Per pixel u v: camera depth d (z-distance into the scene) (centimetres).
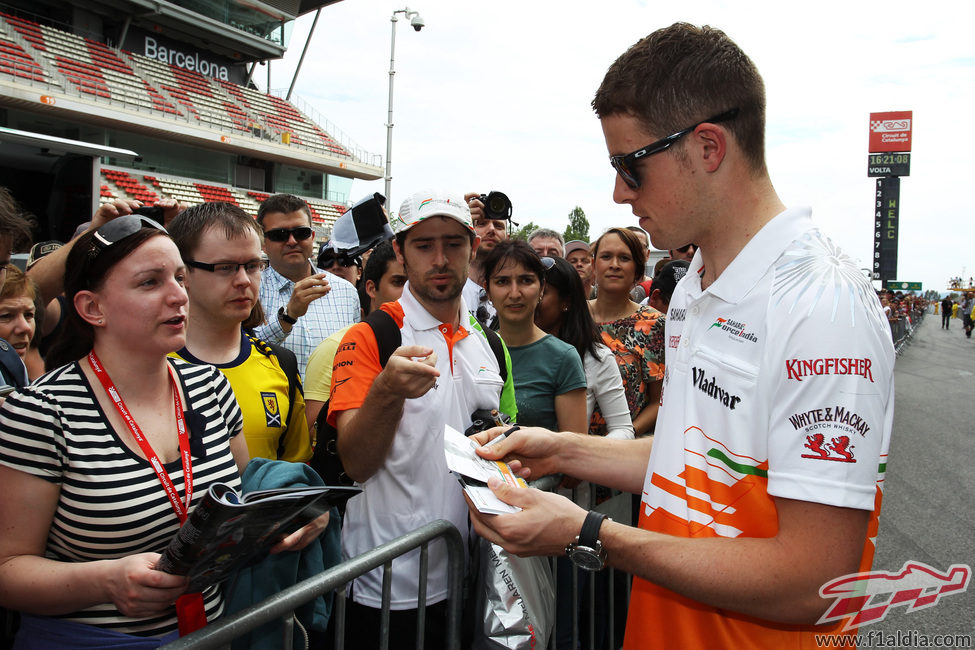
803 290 110
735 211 123
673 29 125
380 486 188
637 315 332
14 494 121
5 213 178
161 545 132
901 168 4819
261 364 217
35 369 282
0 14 2050
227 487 106
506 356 224
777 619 108
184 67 2688
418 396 162
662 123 122
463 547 177
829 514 103
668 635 133
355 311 369
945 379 1371
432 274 194
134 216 140
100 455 128
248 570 149
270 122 2811
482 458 156
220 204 209
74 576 117
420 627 166
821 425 104
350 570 140
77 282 134
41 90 1883
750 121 120
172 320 136
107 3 2273
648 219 131
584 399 259
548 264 283
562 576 233
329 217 2959
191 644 111
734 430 117
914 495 520
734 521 118
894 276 4862
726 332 120
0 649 154
